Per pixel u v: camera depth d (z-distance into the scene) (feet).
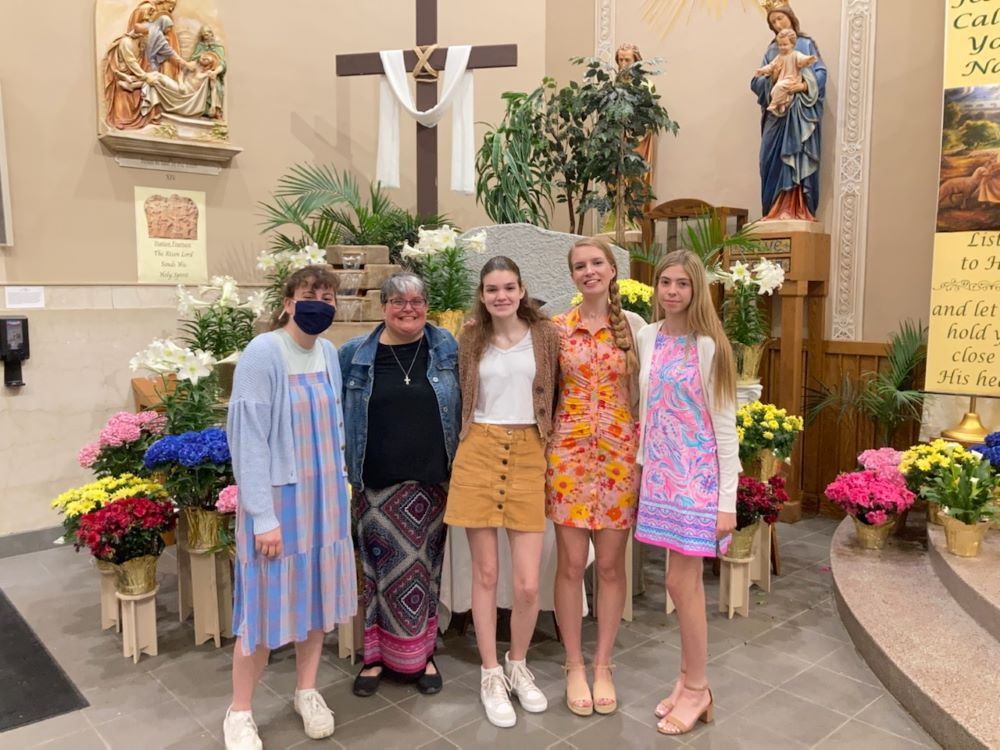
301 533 7.63
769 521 11.32
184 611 10.89
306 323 7.52
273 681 9.34
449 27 19.07
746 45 17.19
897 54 15.08
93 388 14.43
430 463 8.51
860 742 8.08
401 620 8.84
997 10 12.67
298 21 16.69
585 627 10.98
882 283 15.53
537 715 8.59
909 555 12.21
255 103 16.20
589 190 17.90
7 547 13.65
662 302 7.89
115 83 14.21
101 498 10.18
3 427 13.60
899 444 15.24
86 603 11.60
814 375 16.17
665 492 7.84
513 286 7.96
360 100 17.69
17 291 13.58
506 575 9.98
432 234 11.00
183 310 12.22
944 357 13.43
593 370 8.20
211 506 9.97
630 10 18.95
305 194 15.67
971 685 8.38
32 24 13.53
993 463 11.51
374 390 8.45
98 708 8.69
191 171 15.39
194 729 8.29
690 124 18.21
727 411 7.67
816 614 11.32
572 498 8.19
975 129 12.96
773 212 15.85
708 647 10.27
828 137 16.01
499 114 19.75
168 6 14.58
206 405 10.78
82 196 14.20
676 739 8.11
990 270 12.99
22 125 13.53
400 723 8.43
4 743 8.01
